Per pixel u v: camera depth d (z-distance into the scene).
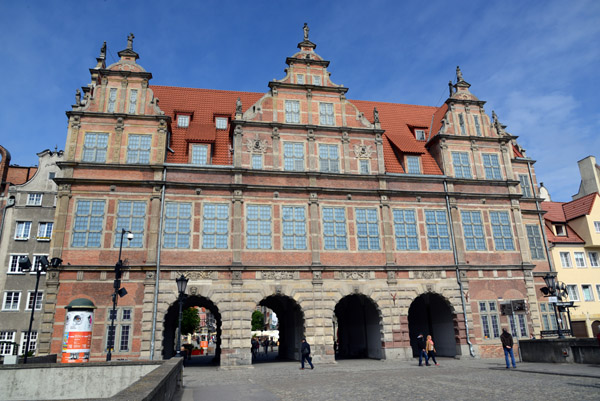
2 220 39.78
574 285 38.97
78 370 18.03
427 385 16.83
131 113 30.47
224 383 19.69
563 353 23.03
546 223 41.59
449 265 31.94
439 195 33.53
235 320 27.88
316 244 30.27
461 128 36.44
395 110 41.88
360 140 33.53
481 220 34.03
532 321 32.56
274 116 32.53
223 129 34.97
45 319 25.81
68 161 28.50
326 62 34.69
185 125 34.59
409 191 32.78
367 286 30.44
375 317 31.80
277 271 29.27
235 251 28.92
